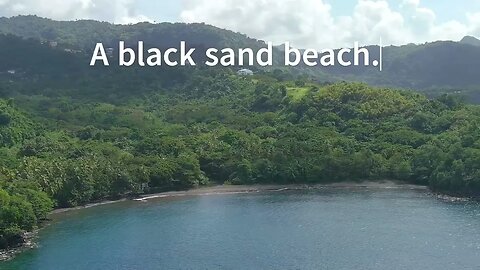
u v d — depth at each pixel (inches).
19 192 6692.9
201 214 7396.7
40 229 6658.5
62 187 7741.1
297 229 6427.2
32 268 5191.9
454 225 6407.5
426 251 5428.2
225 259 5364.2
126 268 5172.2
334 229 6368.1
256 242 5925.2
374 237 5979.3
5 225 5802.2
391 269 4931.1
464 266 4977.9
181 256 5506.9
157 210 7687.0
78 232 6510.8
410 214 7032.5
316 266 5064.0
